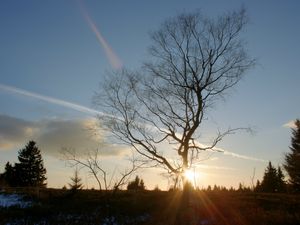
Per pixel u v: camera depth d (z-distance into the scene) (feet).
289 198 116.98
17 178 237.86
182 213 86.89
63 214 96.43
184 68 92.07
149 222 89.40
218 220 86.53
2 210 97.14
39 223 87.10
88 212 98.43
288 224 79.61
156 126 92.43
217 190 136.05
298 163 187.21
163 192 125.29
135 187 152.87
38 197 116.47
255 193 129.18
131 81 93.91
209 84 90.79
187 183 89.30
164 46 93.40
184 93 91.09
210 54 91.71
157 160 91.15
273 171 212.64
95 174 109.09
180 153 90.07
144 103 92.84
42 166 245.45
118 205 104.83
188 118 90.07
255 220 83.46
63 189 138.92
